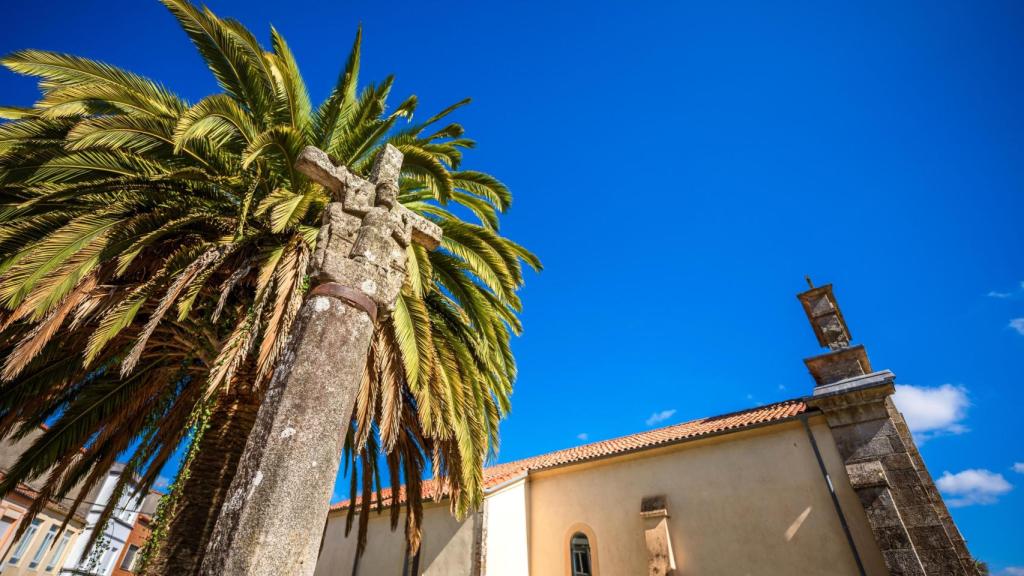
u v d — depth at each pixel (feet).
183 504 21.77
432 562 43.32
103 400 26.94
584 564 42.16
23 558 67.62
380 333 25.05
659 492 41.11
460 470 29.63
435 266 28.58
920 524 29.40
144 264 23.54
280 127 21.67
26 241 21.20
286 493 8.25
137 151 22.57
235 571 7.42
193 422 21.15
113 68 23.11
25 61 21.15
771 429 38.32
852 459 33.45
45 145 21.53
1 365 23.54
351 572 50.62
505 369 32.73
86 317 22.13
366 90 26.45
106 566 85.40
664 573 36.11
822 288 42.27
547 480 48.55
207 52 23.77
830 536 32.63
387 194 13.14
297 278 20.62
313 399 9.30
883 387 33.73
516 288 29.99
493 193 32.76
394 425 23.82
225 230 24.56
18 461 25.30
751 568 34.42
